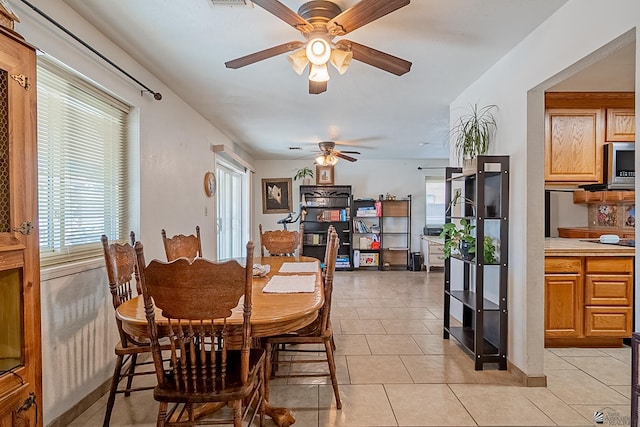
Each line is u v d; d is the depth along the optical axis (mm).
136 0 1888
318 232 7461
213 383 1447
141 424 1938
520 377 2426
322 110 3965
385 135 5219
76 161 2154
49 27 1810
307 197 7484
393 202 7453
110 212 2510
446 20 2094
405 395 2236
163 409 1497
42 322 1785
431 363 2721
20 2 1627
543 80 2158
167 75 2934
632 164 3025
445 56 2592
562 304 3008
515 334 2496
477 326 2596
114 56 2383
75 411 2002
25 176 1300
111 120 2510
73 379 1999
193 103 3682
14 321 1305
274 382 2432
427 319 3854
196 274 1363
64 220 2055
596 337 3057
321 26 1836
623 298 2992
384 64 2133
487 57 2615
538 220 2357
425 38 2316
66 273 1951
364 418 1986
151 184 2910
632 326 2979
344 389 2320
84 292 2111
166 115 3197
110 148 2500
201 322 1412
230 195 6098
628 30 1564
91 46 2141
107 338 2330
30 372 1327
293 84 3145
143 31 2221
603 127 3131
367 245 7328
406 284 5785
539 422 1944
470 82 3113
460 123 3408
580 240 3523
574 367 2689
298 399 2197
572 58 1907
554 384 2396
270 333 1532
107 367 2324
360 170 7473
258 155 7023
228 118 4273
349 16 1675
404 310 4219
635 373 1301
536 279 2355
